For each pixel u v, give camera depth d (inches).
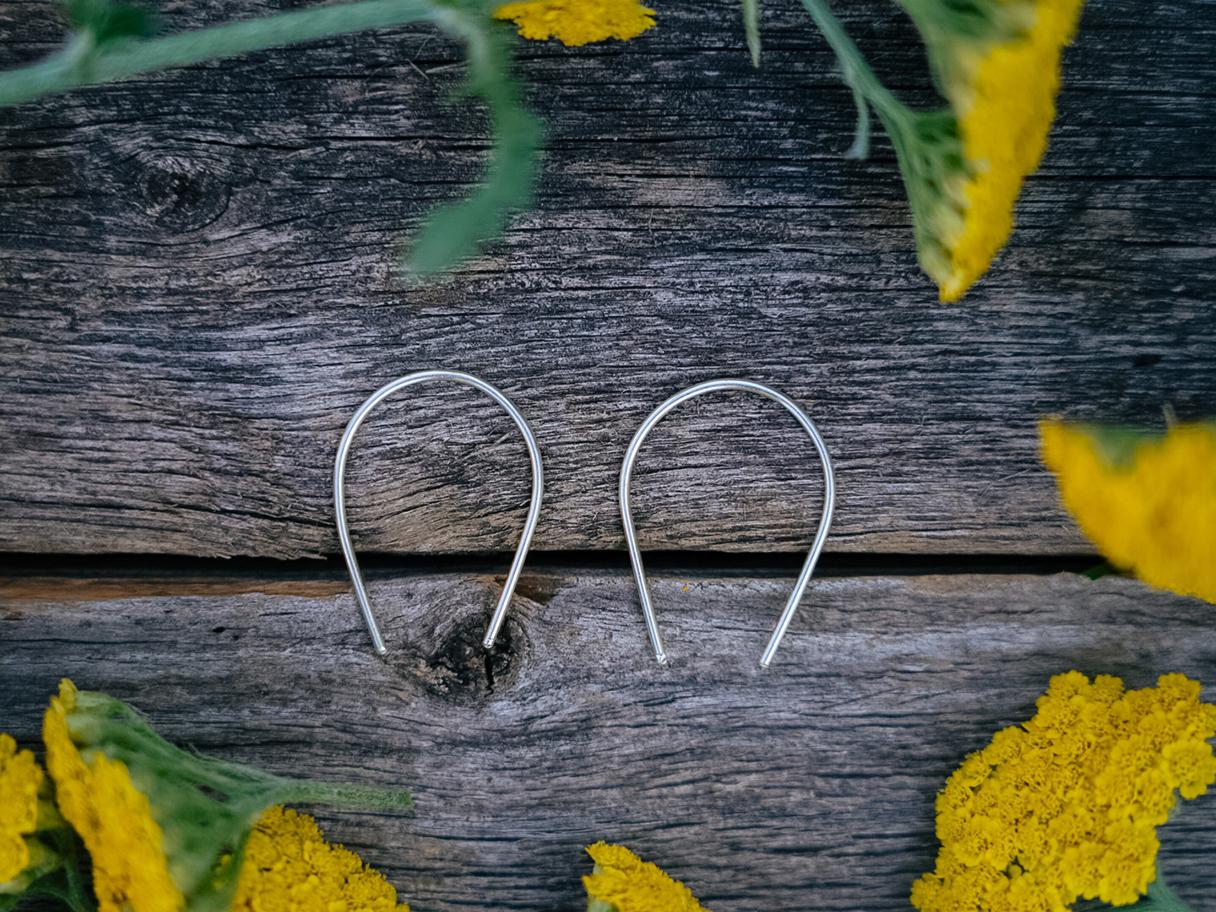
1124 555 3.9
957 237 3.6
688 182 4.5
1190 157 4.5
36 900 4.5
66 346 4.5
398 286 4.5
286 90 4.3
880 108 3.6
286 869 4.2
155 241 4.4
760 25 4.3
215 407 4.5
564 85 4.4
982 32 3.3
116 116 4.3
